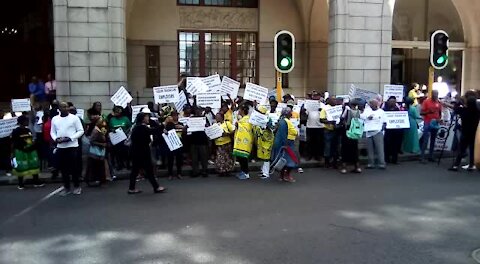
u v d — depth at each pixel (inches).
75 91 528.4
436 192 388.2
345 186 414.3
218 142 468.8
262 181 441.1
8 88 816.3
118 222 309.4
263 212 329.7
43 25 820.0
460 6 780.0
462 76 799.1
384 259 238.7
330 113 494.9
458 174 468.1
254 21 820.6
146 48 784.3
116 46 530.9
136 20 772.6
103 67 530.6
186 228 294.2
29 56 820.6
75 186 394.6
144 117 394.9
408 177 453.7
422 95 603.5
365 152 569.6
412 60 820.0
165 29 785.6
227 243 264.8
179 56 798.5
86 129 453.1
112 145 466.9
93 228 296.7
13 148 414.3
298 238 272.2
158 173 468.1
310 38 830.5
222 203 356.8
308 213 325.7
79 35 524.7
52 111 471.2
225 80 526.6
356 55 589.3
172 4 785.6
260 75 819.4
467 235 276.5
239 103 552.7
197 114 471.2
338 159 513.3
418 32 796.0
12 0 807.7
